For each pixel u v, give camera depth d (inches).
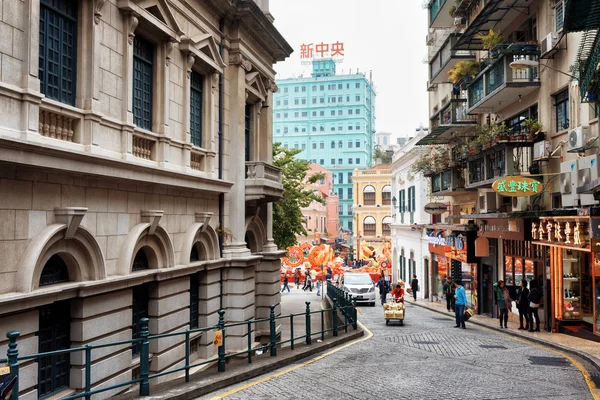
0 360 251.3
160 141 486.0
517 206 834.2
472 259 974.4
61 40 372.2
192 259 588.7
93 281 382.0
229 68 661.3
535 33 808.3
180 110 530.9
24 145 305.9
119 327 420.5
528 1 794.8
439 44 1290.6
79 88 385.4
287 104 4950.8
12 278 319.0
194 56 550.3
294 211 1106.1
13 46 321.7
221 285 634.8
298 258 2103.8
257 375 450.0
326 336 677.9
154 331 481.4
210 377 409.4
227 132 653.3
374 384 413.4
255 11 668.1
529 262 823.1
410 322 913.5
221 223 634.8
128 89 432.5
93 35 390.3
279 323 800.9
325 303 1205.1
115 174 401.4
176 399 352.8
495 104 896.3
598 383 418.0
